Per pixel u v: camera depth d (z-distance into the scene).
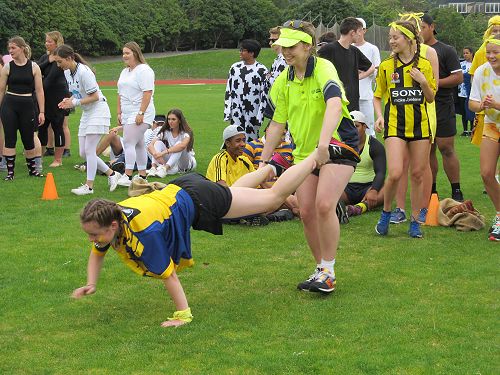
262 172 6.05
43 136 13.83
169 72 70.25
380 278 6.48
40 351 4.93
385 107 7.78
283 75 6.03
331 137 5.61
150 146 12.29
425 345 4.91
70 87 10.55
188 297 6.02
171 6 83.81
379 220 8.20
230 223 8.63
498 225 7.81
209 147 16.05
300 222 8.78
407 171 8.54
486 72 7.63
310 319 5.45
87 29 73.50
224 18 83.69
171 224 5.29
